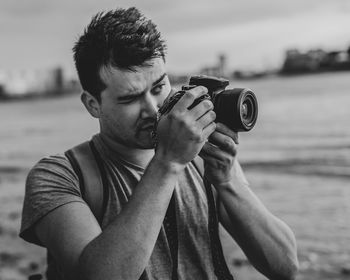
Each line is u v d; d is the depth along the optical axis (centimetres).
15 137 4534
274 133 3169
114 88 144
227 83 153
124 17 147
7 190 1611
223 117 147
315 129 3212
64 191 145
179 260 149
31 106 13850
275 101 6419
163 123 138
